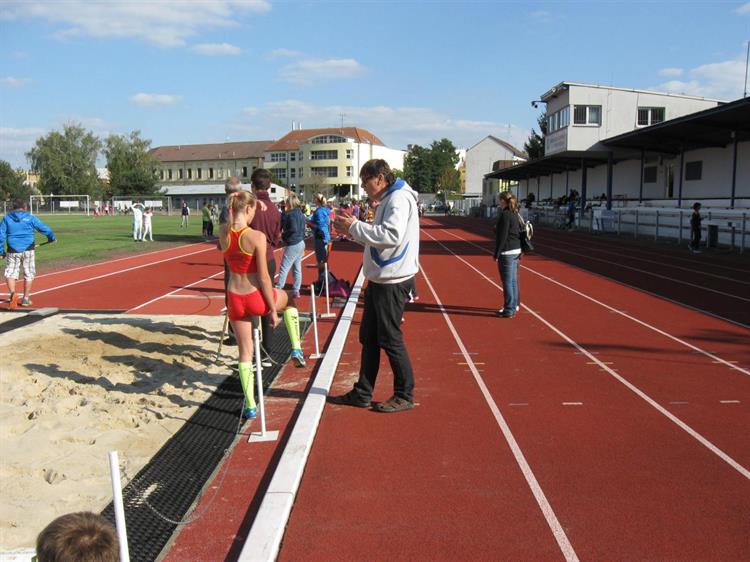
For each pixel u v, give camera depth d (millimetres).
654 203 34750
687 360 7188
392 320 5375
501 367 6949
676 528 3549
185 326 9367
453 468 4371
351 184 109750
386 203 5273
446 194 105750
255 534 3459
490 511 3770
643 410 5496
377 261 5281
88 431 5156
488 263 19016
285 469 4234
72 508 3928
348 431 5094
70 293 12766
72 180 97188
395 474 4293
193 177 118625
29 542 3549
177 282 14531
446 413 5484
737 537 3449
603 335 8547
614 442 4789
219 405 5801
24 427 5277
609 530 3537
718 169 30078
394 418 5379
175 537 3592
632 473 4250
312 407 5465
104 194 101562
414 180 125625
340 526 3635
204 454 4715
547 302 11383
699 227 22266
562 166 48938
